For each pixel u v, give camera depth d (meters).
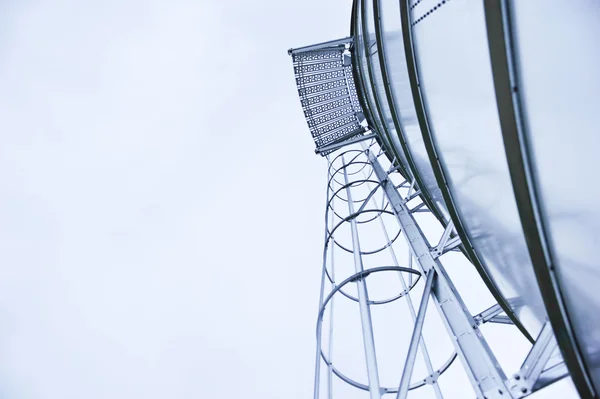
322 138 15.23
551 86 2.38
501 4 2.63
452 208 4.68
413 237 6.69
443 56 3.90
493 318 5.21
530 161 2.69
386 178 9.73
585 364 2.72
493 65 2.77
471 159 3.77
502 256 3.83
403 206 7.77
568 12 2.20
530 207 2.72
